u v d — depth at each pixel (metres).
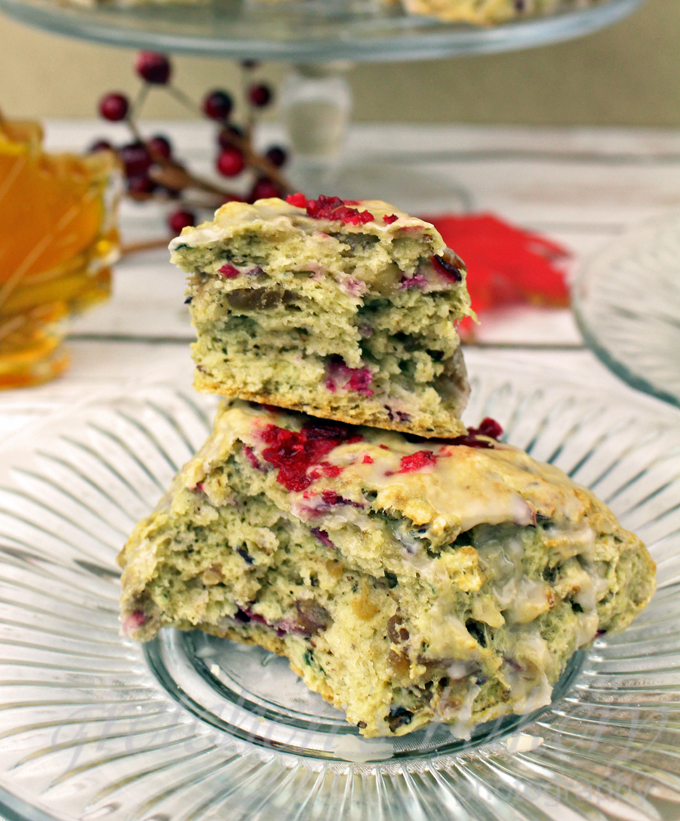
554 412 0.38
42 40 0.65
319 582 0.32
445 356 0.32
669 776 0.28
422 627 0.30
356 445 0.32
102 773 0.28
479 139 0.69
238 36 0.46
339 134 0.57
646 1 0.66
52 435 0.37
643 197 0.60
